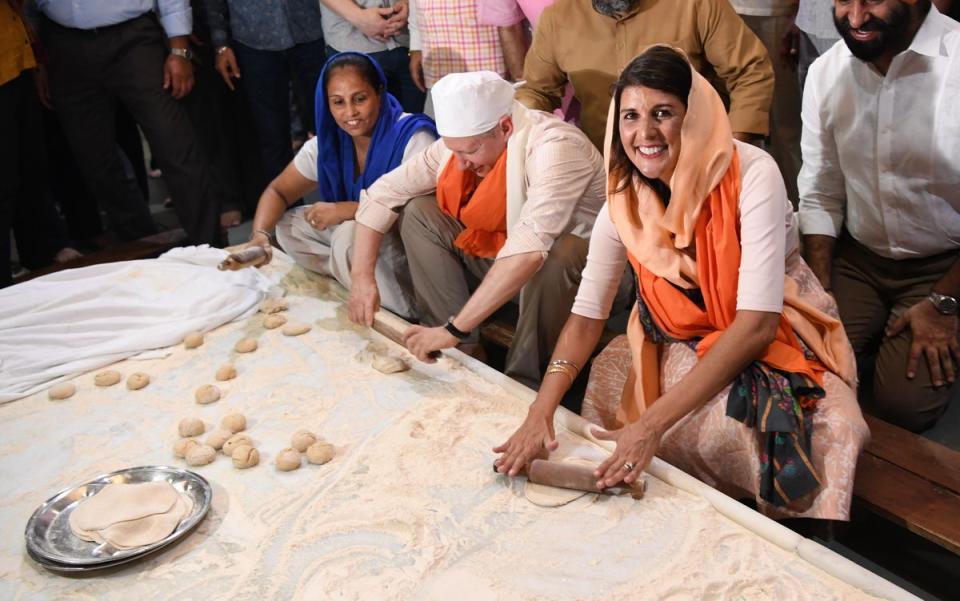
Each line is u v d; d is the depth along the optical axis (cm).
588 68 311
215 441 234
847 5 247
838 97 271
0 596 188
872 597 170
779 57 348
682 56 198
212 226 463
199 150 454
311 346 287
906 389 270
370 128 313
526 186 268
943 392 267
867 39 247
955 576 235
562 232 277
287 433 240
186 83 442
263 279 338
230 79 477
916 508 213
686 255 218
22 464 237
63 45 425
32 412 262
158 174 609
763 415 205
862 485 223
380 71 309
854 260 299
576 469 205
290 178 344
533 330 285
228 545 199
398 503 208
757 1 340
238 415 244
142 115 442
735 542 188
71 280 327
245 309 313
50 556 194
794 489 204
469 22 364
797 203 372
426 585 182
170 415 254
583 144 269
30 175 462
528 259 251
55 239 491
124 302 310
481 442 229
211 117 491
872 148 269
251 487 218
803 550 181
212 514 209
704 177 203
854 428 207
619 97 205
